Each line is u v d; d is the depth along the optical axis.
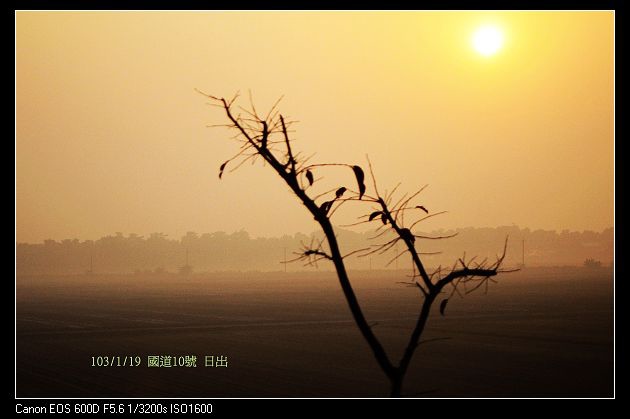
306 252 12.73
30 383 52.19
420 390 46.88
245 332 96.81
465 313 128.12
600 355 66.81
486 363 61.47
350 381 52.12
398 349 73.25
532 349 72.00
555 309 136.12
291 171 12.59
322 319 119.69
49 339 88.62
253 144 12.56
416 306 151.88
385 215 12.97
